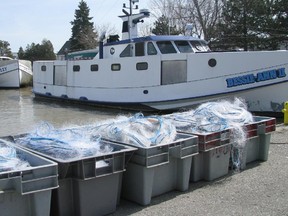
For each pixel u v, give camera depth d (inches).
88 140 185.9
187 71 479.2
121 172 175.5
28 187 144.2
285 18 1176.2
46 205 149.8
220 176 225.8
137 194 186.1
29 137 191.3
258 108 476.7
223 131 219.1
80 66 608.4
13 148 172.9
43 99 741.9
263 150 257.1
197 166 216.7
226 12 1258.6
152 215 172.6
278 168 241.0
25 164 157.8
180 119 241.0
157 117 223.6
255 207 179.0
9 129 425.4
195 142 202.2
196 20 1363.2
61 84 661.9
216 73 473.7
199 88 479.2
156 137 189.5
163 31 1437.0
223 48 1238.3
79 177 160.7
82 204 165.2
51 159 161.9
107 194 173.0
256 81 466.0
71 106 630.5
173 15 1430.9
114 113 539.8
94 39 2023.9
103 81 563.8
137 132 196.7
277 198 189.9
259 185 209.8
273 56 455.2
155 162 181.9
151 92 503.8
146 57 500.4
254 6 1202.0
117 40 614.5
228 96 476.4
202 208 179.0
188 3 1395.2
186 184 202.8
